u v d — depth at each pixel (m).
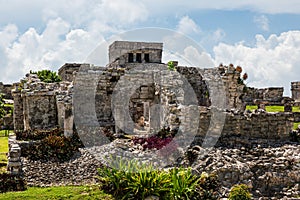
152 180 15.44
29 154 18.97
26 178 17.05
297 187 17.45
